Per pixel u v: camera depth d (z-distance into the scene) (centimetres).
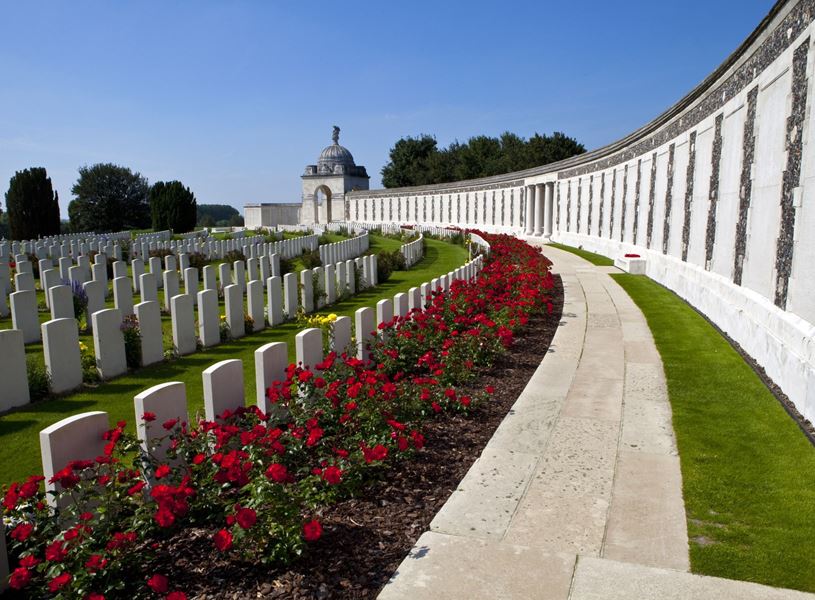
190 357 1048
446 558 389
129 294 1326
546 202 3931
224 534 344
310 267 2380
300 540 371
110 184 7775
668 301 1432
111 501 379
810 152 704
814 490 484
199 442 464
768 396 732
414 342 864
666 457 558
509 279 1427
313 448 540
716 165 1212
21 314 1137
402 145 9112
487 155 7738
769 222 871
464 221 5431
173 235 5078
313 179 7975
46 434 405
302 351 672
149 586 349
